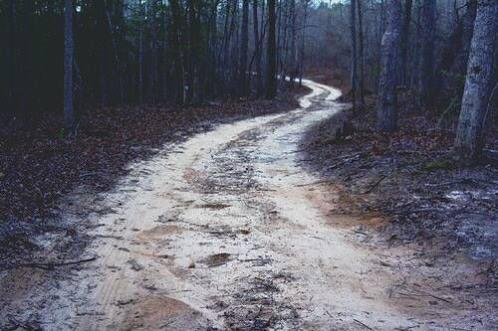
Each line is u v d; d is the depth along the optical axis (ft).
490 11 31.99
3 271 21.17
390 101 53.16
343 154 45.21
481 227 24.49
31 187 32.83
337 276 21.59
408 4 94.53
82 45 102.68
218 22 158.10
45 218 27.84
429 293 19.81
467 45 66.18
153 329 17.43
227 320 17.90
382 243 24.95
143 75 133.59
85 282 20.94
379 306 18.90
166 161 46.70
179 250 24.53
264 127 75.05
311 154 48.93
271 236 26.48
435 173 33.12
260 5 140.67
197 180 39.60
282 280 21.21
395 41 52.01
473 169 32.55
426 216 26.68
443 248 23.31
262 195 34.83
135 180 38.45
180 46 98.17
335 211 30.37
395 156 39.50
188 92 99.19
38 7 96.63
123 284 20.84
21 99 90.02
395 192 31.40
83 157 44.27
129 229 27.50
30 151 46.65
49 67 101.30
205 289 20.42
